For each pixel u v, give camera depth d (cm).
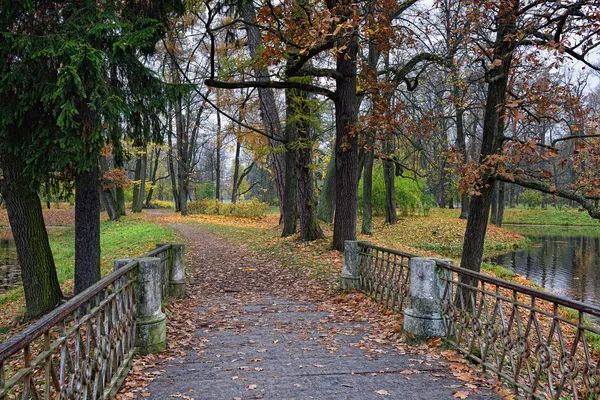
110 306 381
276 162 2020
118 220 2728
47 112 659
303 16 817
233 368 418
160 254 696
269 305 748
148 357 448
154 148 3772
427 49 1155
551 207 4681
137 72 777
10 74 602
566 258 1877
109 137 767
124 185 2553
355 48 1032
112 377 366
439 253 1800
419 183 2956
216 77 967
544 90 693
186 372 408
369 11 773
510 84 706
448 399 346
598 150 615
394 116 1055
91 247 831
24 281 842
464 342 476
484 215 719
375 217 2994
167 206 5166
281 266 1129
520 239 2467
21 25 668
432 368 418
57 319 251
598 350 716
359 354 465
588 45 579
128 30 696
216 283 977
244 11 1300
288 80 1047
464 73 970
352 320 632
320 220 1945
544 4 581
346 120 1080
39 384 461
